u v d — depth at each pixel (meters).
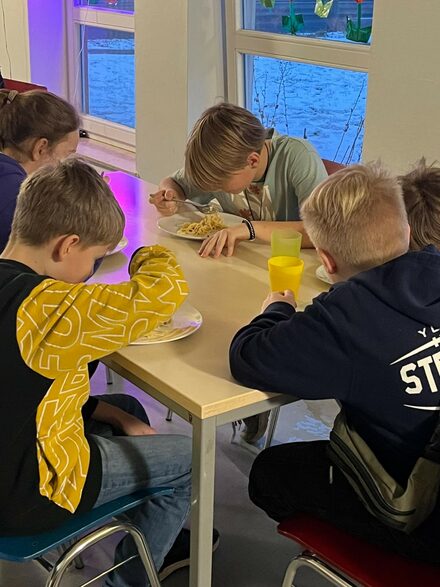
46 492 1.44
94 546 2.16
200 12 4.05
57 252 1.47
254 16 4.02
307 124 3.97
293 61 3.84
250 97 4.25
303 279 1.97
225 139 2.13
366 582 1.39
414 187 1.64
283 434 2.69
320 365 1.41
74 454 1.49
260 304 1.82
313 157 2.40
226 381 1.49
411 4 2.92
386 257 1.48
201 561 1.56
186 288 1.52
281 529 1.53
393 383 1.39
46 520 1.46
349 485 1.54
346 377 1.41
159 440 1.69
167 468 1.66
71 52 5.89
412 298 1.39
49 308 1.37
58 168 1.52
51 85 5.98
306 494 1.56
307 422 2.76
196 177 2.22
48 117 2.19
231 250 2.13
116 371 1.62
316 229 1.53
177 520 1.76
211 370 1.52
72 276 1.52
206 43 4.14
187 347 1.61
